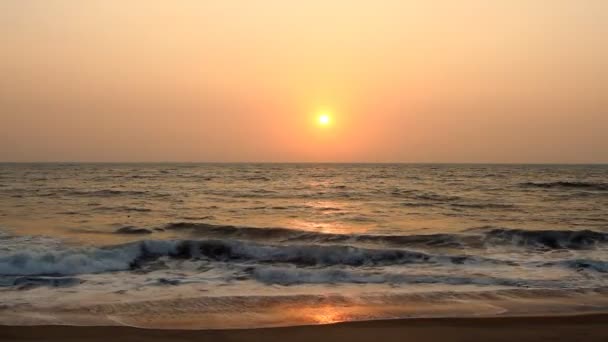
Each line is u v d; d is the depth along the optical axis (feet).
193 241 45.80
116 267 40.88
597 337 24.49
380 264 43.16
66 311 28.25
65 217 70.69
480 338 24.41
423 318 27.50
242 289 34.01
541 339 24.21
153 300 30.76
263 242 54.08
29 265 38.99
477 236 54.54
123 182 165.07
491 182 170.50
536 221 71.15
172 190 128.67
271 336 24.50
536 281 36.32
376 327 25.98
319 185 157.28
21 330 24.90
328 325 26.20
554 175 233.76
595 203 96.32
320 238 56.24
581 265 41.60
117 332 24.77
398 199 106.52
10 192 115.65
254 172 286.66
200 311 28.66
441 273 39.01
